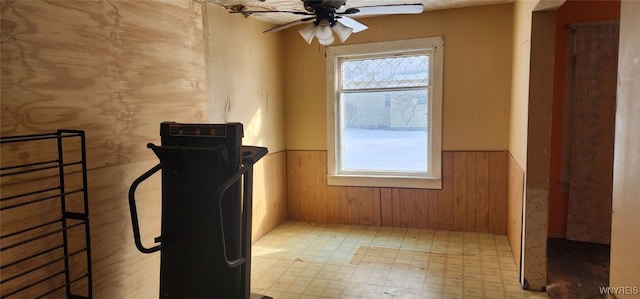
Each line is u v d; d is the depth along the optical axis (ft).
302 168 15.47
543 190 9.02
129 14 5.19
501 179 13.29
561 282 9.67
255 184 13.28
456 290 9.36
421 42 13.58
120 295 5.24
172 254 5.25
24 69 4.02
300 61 15.06
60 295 4.53
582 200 12.32
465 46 13.26
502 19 12.85
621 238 3.75
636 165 3.41
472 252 11.81
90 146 4.75
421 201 14.23
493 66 13.07
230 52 11.87
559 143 12.46
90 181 4.77
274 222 14.75
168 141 5.26
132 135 5.31
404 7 9.05
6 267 3.79
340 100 14.88
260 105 13.62
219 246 4.76
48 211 4.36
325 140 15.07
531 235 9.19
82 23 4.58
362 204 14.90
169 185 5.20
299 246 12.69
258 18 13.30
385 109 14.44
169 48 5.86
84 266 4.78
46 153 4.30
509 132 12.91
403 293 9.27
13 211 4.01
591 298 8.87
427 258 11.42
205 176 5.03
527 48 9.44
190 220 5.14
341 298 9.09
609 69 11.66
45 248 4.34
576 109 12.07
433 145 13.87
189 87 6.27
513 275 10.14
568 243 12.29
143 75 5.43
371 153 14.80
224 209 5.05
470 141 13.52
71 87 4.49
